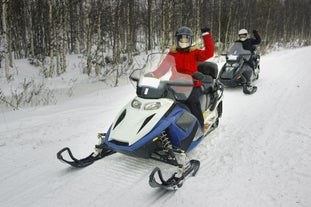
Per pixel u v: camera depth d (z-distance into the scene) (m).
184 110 3.99
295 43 45.22
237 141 4.76
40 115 6.66
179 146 3.86
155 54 4.41
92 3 19.44
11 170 3.97
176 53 4.69
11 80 13.95
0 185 3.59
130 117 3.68
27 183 3.61
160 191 3.38
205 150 4.48
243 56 8.71
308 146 4.37
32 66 18.22
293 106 6.58
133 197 3.27
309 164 3.81
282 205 2.98
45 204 3.16
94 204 3.15
